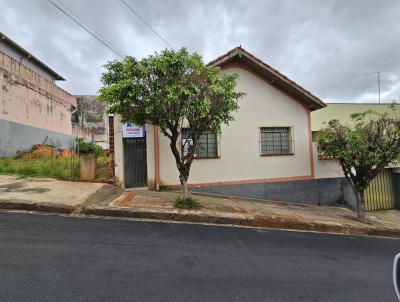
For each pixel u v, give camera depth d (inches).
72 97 842.2
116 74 257.0
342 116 660.7
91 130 1079.6
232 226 260.2
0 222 204.8
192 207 285.4
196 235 218.4
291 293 142.2
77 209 248.2
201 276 149.3
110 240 187.9
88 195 285.1
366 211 473.4
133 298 122.2
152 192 349.1
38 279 130.9
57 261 150.3
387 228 319.0
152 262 160.1
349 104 673.0
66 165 402.0
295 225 284.5
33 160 447.8
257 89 422.6
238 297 132.4
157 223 241.8
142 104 255.4
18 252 157.3
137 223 234.8
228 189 395.2
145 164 370.0
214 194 387.5
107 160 450.0
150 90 247.3
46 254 157.6
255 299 132.3
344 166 359.3
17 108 545.6
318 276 166.6
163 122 256.8
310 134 442.3
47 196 267.0
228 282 146.2
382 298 146.4
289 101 436.8
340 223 307.4
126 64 246.8
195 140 285.6
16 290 120.7
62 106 764.6
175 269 154.2
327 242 245.0
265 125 420.8
